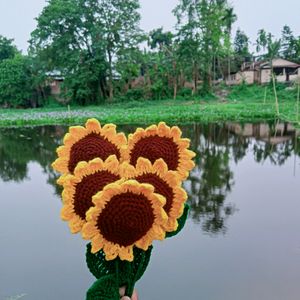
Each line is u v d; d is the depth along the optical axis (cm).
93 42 3088
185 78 3528
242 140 1336
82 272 382
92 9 3053
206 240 450
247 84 3725
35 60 3347
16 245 447
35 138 1543
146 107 2970
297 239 447
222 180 749
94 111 2769
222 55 3806
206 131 1645
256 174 796
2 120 2236
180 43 3275
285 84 3519
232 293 338
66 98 3406
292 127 1712
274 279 361
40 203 619
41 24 3134
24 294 340
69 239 463
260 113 2220
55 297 338
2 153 1170
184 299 330
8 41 3984
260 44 3988
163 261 400
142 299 328
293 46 4144
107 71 3291
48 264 400
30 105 3612
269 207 571
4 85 3422
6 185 748
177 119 2172
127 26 3116
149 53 3531
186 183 729
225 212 551
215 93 3562
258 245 432
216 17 3291
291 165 884
